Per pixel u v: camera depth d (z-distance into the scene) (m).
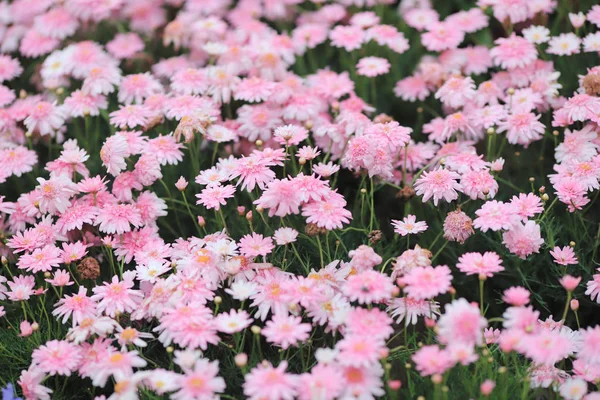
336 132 1.46
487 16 1.61
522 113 1.45
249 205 1.48
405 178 1.44
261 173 1.38
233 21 1.68
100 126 1.58
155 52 1.69
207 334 1.30
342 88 1.52
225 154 1.51
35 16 1.67
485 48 1.57
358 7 1.71
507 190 1.48
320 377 1.25
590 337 1.29
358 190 1.44
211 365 1.27
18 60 1.68
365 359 1.26
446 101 1.49
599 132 1.43
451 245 1.44
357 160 1.40
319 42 1.62
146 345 1.33
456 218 1.37
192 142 1.47
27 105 1.52
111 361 1.29
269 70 1.52
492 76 1.56
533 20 1.56
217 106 1.50
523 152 1.50
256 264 1.35
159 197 1.48
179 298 1.32
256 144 1.48
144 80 1.52
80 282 1.41
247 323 1.30
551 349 1.26
